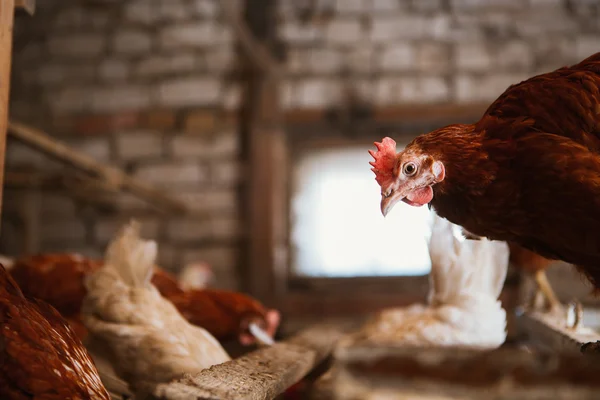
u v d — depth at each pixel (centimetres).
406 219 652
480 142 156
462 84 660
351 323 562
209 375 156
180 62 701
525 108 157
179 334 198
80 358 144
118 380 192
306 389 239
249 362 191
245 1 659
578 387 155
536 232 157
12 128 441
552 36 660
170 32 706
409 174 154
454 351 195
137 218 688
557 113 154
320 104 670
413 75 666
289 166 671
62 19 719
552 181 148
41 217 693
